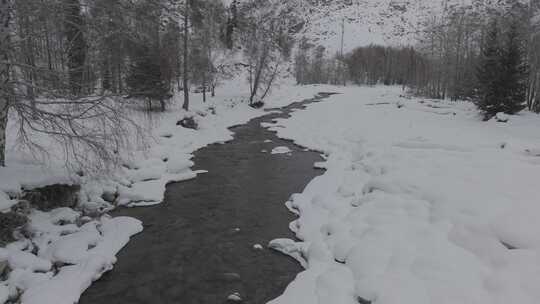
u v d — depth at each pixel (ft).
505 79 78.18
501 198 25.16
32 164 32.30
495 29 94.63
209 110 93.81
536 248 19.80
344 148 61.00
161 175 45.21
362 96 159.84
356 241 26.45
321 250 27.02
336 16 388.16
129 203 37.58
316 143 67.92
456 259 21.38
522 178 28.96
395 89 214.07
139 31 30.07
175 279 24.90
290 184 45.65
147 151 46.83
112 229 30.89
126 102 29.96
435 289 19.33
